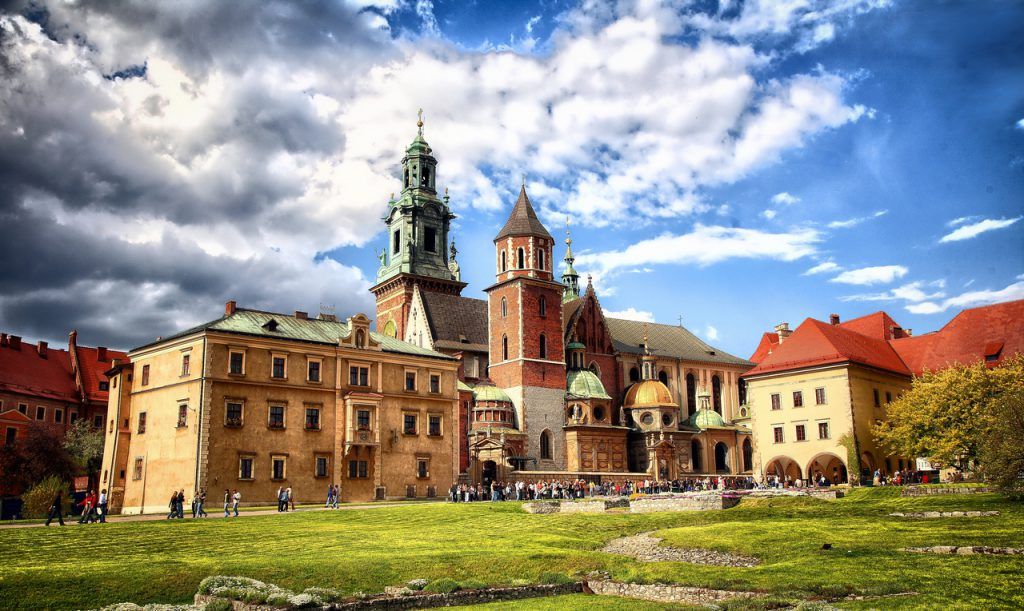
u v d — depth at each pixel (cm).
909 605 2534
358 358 8119
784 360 9131
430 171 13950
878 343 10100
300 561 3472
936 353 9938
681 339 14000
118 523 5009
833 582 2877
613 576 3278
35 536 4278
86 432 9731
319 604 2780
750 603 2706
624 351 12544
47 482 6894
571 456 10812
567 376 11531
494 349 11344
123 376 8256
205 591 2898
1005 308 9700
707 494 6194
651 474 10944
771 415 9100
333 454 7781
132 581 3103
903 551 3428
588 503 6028
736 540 3869
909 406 7931
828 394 8612
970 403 7369
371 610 2827
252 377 7412
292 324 8144
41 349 11231
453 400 8800
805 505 5575
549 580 3266
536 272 11312
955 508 4922
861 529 4147
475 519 5428
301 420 7638
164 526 4819
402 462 8238
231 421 7200
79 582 3067
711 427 12088
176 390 7419
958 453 7375
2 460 8662
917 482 8106
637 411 11650
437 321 11775
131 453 7844
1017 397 5353
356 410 7931
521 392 10712
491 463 9788
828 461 9181
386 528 4906
